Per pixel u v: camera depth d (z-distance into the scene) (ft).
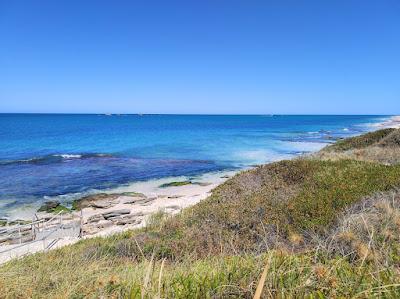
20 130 310.65
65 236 50.67
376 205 22.53
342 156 58.59
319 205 27.32
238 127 382.22
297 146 176.24
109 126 389.60
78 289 13.65
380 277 11.39
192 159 133.80
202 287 11.46
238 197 37.40
